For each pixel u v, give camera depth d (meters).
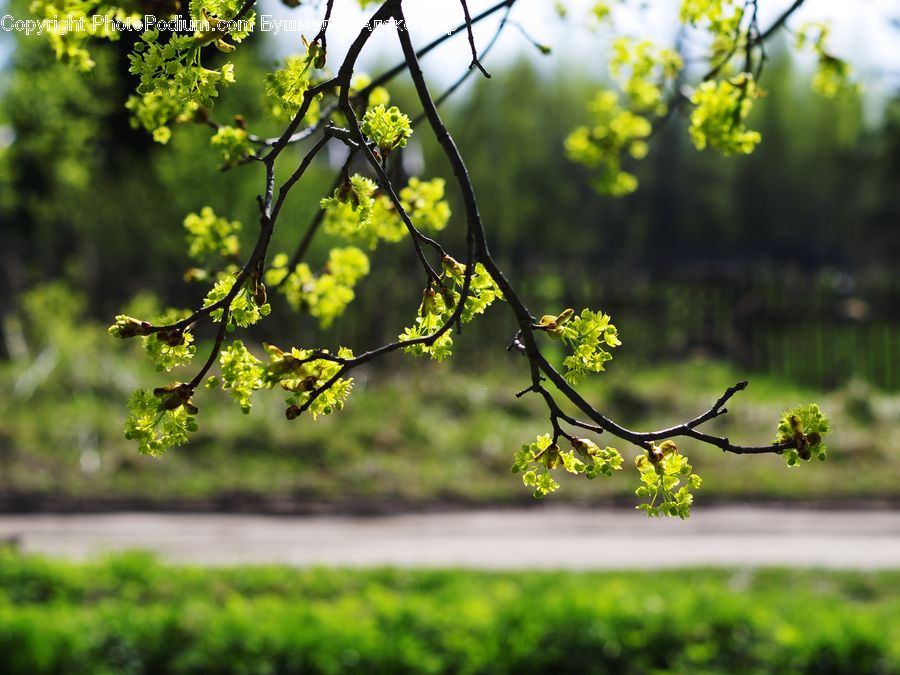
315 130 2.47
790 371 17.78
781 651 5.45
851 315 17.62
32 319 15.31
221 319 1.53
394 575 7.49
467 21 1.96
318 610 5.83
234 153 2.61
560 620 5.63
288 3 2.05
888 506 11.51
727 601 5.89
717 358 17.80
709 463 12.63
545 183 41.75
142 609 6.04
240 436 12.53
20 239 17.36
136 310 15.81
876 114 39.34
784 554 9.21
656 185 45.78
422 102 1.66
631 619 5.67
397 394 14.23
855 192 43.09
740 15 2.98
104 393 13.61
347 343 15.59
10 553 7.19
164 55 1.53
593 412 1.61
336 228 2.75
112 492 11.27
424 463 12.59
